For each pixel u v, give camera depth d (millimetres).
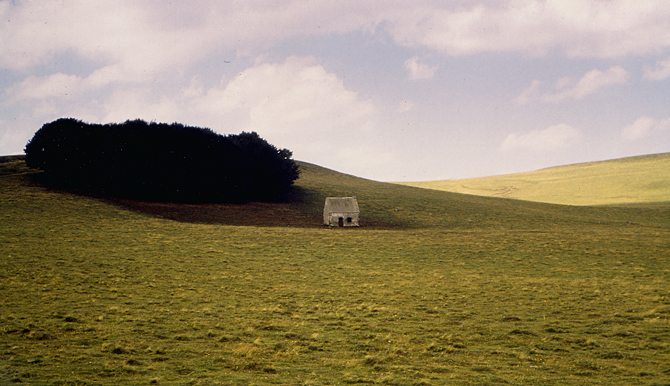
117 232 62938
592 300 36125
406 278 45625
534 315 31719
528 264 53281
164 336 25219
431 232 77875
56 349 21859
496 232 78500
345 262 53438
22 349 21469
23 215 67125
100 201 82688
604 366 21094
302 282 43062
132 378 17953
